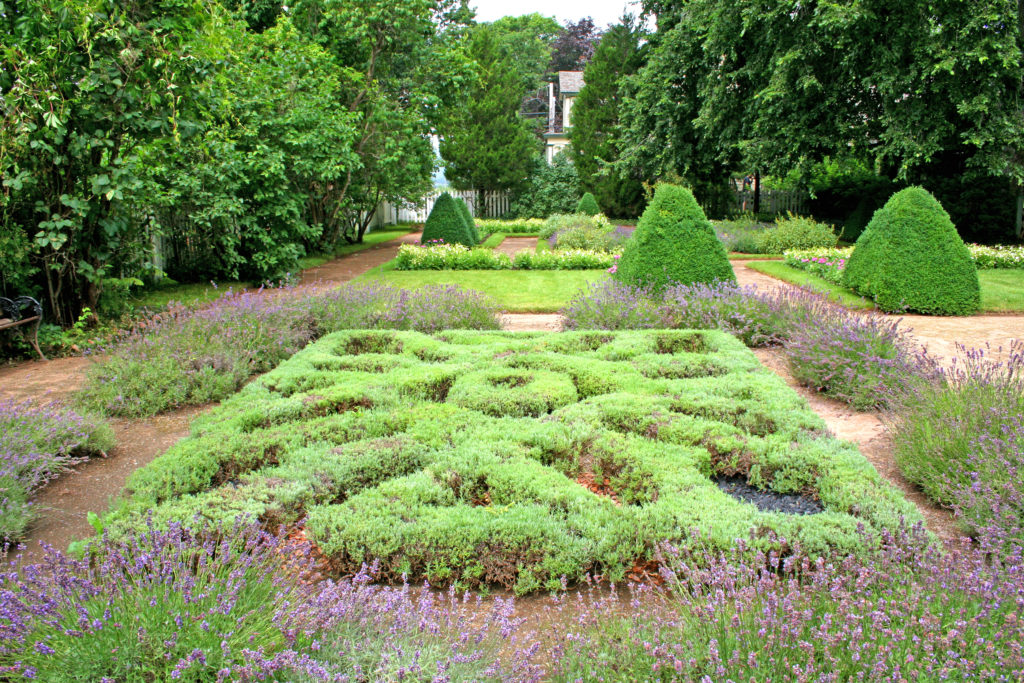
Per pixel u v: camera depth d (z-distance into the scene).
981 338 7.23
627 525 2.86
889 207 9.20
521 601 2.65
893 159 16.11
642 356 5.50
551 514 2.97
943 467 3.41
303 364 5.32
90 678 1.69
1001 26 13.88
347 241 20.86
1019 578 2.06
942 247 8.67
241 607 1.99
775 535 2.79
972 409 3.60
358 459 3.46
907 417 3.92
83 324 7.11
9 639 1.72
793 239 16.03
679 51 20.22
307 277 12.36
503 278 11.95
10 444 3.59
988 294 9.59
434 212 16.77
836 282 10.70
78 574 2.08
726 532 2.76
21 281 6.68
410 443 3.68
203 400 5.09
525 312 9.05
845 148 16.81
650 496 3.19
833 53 15.77
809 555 2.64
